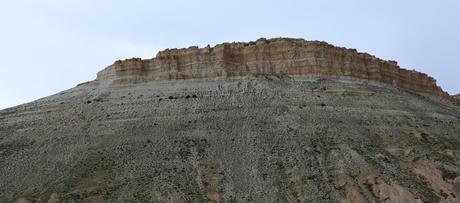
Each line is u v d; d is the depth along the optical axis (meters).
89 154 87.06
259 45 116.69
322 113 97.50
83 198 75.56
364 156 84.12
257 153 85.12
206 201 74.88
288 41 117.12
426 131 97.62
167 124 94.75
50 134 95.31
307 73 113.50
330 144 87.50
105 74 118.19
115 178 79.75
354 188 76.62
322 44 117.19
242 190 77.12
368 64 119.94
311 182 78.38
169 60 114.62
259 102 100.88
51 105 107.50
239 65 114.62
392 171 80.88
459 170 83.44
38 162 86.12
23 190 79.31
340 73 115.31
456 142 95.62
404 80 125.56
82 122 98.50
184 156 84.94
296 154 84.62
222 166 82.75
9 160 87.00
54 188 78.75
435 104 118.25
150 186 77.19
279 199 75.06
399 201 74.56
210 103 101.12
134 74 113.75
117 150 87.44
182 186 77.50
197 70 112.88
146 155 85.31
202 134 91.00
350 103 102.44
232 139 89.19
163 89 108.38
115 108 102.31
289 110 98.00
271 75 112.12
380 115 100.06
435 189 78.69
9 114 105.75
